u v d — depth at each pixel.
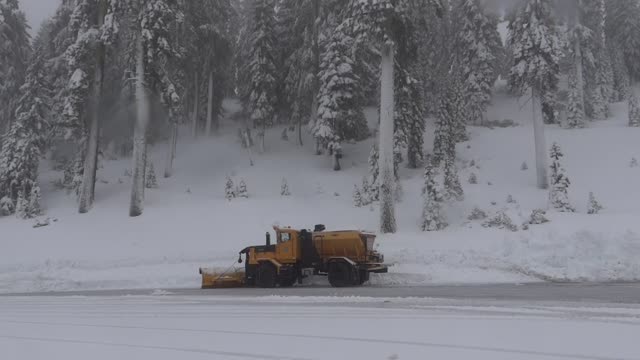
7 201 31.92
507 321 8.80
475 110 45.28
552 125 42.88
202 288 17.64
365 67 34.91
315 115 38.03
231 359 6.89
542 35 28.23
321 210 28.25
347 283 16.25
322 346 7.44
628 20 55.03
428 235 21.86
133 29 29.50
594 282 15.27
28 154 32.88
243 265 19.81
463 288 14.46
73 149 38.72
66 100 29.70
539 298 11.68
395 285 16.28
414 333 8.09
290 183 33.88
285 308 11.33
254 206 29.33
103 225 27.41
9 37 40.62
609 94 50.56
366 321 9.28
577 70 41.31
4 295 17.47
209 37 40.00
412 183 31.41
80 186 32.75
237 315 10.62
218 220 27.20
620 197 25.08
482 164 33.47
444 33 49.38
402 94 31.64
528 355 6.56
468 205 26.20
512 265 17.20
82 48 29.41
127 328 9.59
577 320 8.77
